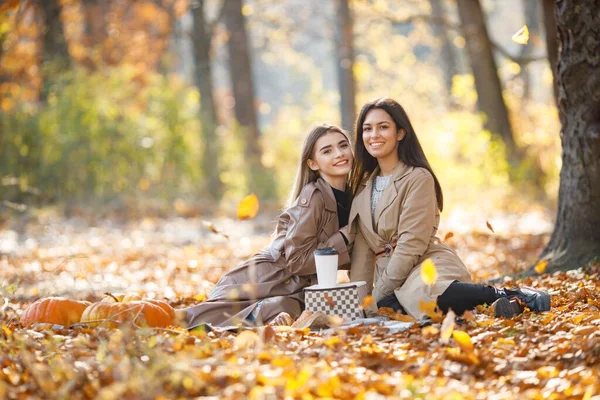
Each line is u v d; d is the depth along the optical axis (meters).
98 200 23.44
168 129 26.59
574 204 9.30
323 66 75.19
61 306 6.95
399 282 6.96
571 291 7.80
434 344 5.65
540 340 5.76
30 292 10.14
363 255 7.37
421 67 51.28
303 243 7.12
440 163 26.62
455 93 29.94
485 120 27.02
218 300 7.17
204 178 28.28
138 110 26.95
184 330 6.35
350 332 6.16
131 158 24.66
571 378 4.94
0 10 14.73
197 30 32.38
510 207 23.48
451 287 6.73
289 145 33.84
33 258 14.45
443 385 4.92
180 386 4.77
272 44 47.62
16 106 22.95
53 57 26.95
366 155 7.36
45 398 4.77
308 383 4.68
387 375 5.04
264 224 22.73
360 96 42.50
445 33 44.44
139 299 7.14
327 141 7.28
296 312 7.12
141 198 24.64
